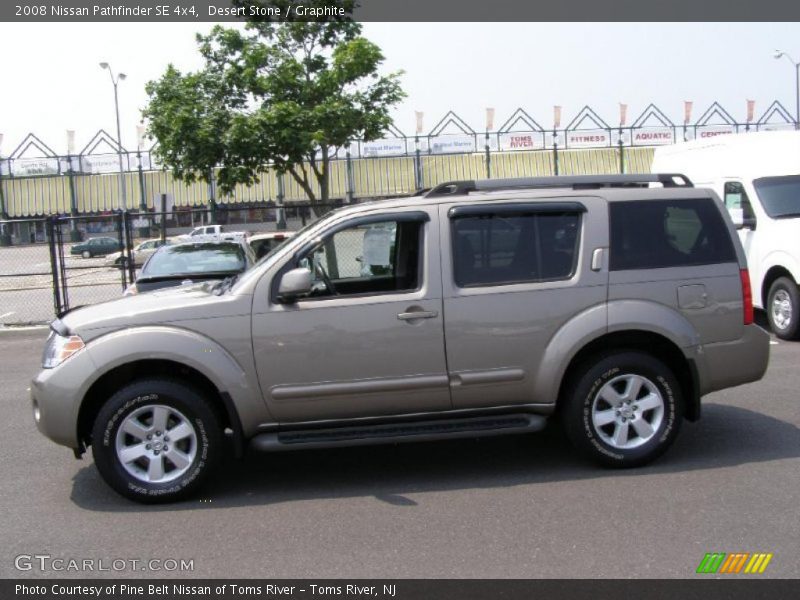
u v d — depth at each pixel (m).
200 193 42.19
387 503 5.27
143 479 5.38
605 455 5.63
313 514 5.14
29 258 16.03
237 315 5.39
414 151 43.00
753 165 11.42
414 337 5.47
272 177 41.31
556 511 4.98
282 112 14.40
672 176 5.93
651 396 5.66
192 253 12.00
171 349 5.31
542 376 5.56
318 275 5.54
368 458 6.27
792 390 7.85
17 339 14.17
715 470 5.62
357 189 42.62
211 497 5.54
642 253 5.69
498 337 5.52
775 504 4.95
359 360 5.45
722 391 7.91
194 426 5.39
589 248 5.63
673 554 4.30
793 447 6.07
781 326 10.62
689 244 5.77
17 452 6.77
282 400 5.43
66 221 15.62
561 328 5.55
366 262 5.57
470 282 5.54
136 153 42.81
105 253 17.03
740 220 11.41
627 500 5.11
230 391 5.36
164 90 15.18
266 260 5.58
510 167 43.91
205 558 4.52
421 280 5.50
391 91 15.82
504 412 5.66
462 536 4.66
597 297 5.59
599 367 5.57
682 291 5.67
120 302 5.76
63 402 5.31
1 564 4.53
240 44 15.34
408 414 5.57
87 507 5.41
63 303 16.33
